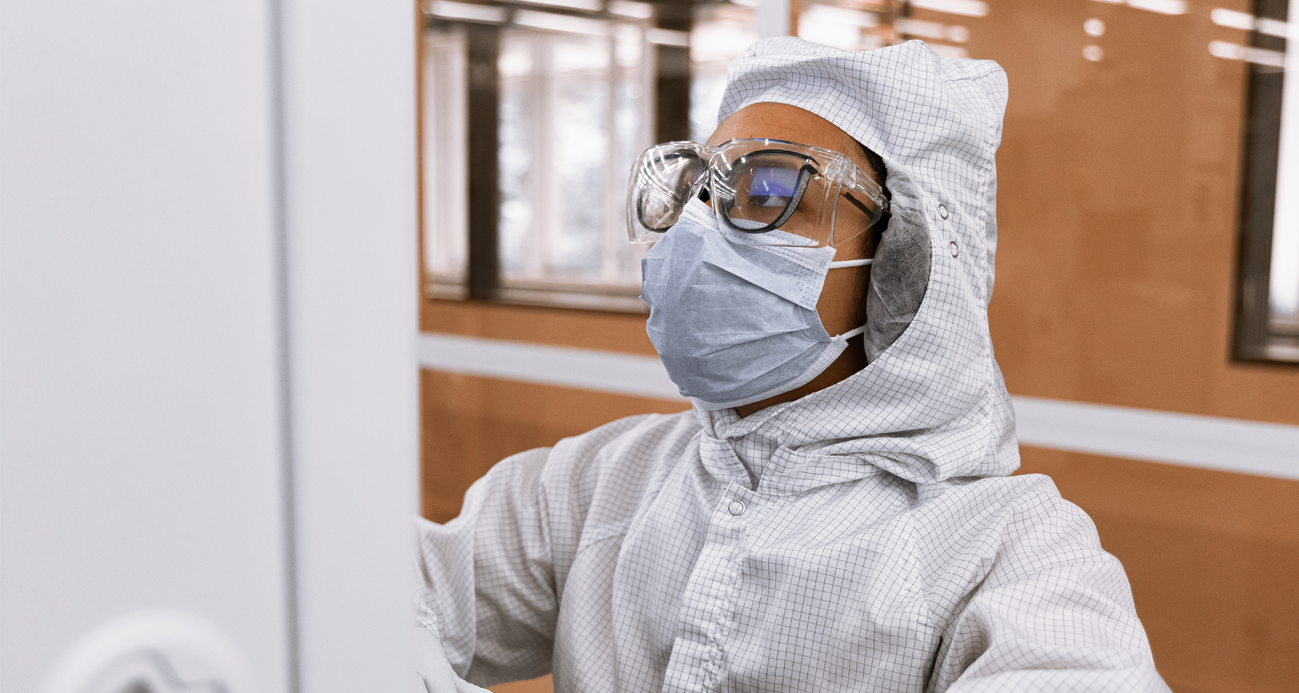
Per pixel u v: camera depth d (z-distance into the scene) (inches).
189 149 5.8
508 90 99.8
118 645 5.8
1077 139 69.1
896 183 32.3
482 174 102.0
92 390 5.6
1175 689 68.3
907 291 32.0
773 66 35.2
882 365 32.3
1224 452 64.6
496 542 41.0
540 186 98.0
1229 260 63.7
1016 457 36.5
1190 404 66.1
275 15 6.2
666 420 42.8
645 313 91.2
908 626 29.6
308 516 6.6
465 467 106.0
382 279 6.8
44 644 5.6
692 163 37.2
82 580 5.7
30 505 5.5
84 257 5.5
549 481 42.1
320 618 6.7
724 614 32.1
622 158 93.1
